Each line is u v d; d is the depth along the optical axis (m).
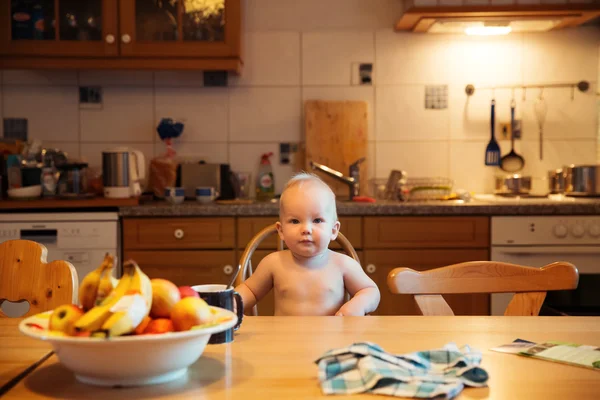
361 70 3.63
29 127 3.58
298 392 0.86
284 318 1.31
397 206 3.00
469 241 3.01
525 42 3.63
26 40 3.21
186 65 3.28
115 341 0.80
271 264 1.69
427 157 3.65
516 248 3.00
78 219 2.95
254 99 3.62
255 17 3.61
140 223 2.99
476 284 1.47
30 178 3.12
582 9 3.21
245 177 3.59
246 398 0.84
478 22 3.32
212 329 0.86
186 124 3.62
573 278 1.47
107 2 3.22
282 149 3.63
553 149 3.66
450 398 0.83
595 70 3.63
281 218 1.65
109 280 0.90
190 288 1.01
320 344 1.10
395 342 1.11
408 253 3.01
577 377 0.93
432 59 3.63
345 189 3.63
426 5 3.21
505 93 3.64
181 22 3.27
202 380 0.91
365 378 0.86
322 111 3.60
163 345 0.84
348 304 1.50
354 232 3.01
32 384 0.90
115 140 3.61
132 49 3.25
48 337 0.81
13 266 1.46
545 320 1.29
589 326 1.24
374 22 3.62
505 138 3.66
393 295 3.01
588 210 3.00
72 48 3.22
